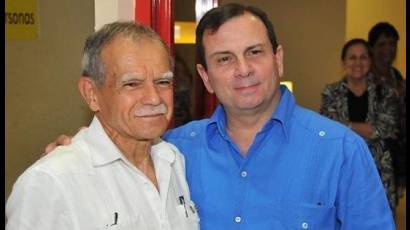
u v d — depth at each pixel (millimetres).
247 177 1349
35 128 1753
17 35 1706
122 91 1088
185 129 1514
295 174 1312
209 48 1304
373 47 3561
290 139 1344
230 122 1387
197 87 2488
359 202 1281
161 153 1288
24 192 1028
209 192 1375
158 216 1178
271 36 1317
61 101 1739
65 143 1177
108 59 1084
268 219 1310
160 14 1776
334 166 1292
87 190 1077
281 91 1407
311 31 4949
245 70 1262
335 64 4945
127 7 1689
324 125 1352
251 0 4805
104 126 1172
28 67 1726
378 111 3027
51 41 1715
